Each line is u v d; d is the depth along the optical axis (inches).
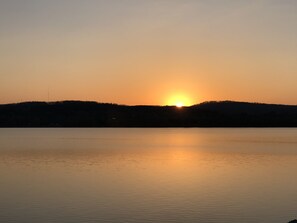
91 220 1111.6
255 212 1196.5
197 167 2336.4
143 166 2390.5
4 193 1488.7
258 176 1942.7
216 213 1185.4
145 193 1476.4
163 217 1141.7
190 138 6195.9
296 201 1343.5
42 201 1344.7
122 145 4520.2
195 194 1457.9
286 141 5187.0
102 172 2089.1
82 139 5816.9
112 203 1309.1
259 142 5012.3
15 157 2972.4
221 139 5787.4
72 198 1390.3
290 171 2144.4
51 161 2667.3
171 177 1895.9
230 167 2335.1
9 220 1112.2
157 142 5103.3
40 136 6742.1
